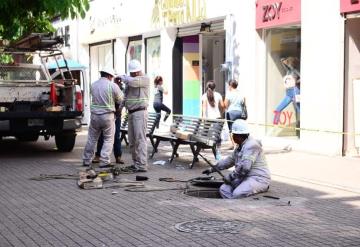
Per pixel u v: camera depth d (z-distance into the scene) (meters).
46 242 6.71
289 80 16.14
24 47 15.61
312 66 14.75
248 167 9.18
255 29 16.80
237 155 9.45
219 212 8.13
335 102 14.12
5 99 14.54
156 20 22.12
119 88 12.24
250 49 16.92
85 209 8.38
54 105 14.64
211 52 20.58
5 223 7.59
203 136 12.57
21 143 17.69
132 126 11.73
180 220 7.68
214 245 6.53
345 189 9.88
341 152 14.18
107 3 26.72
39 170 12.04
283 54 16.34
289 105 16.19
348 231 7.12
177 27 21.22
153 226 7.38
